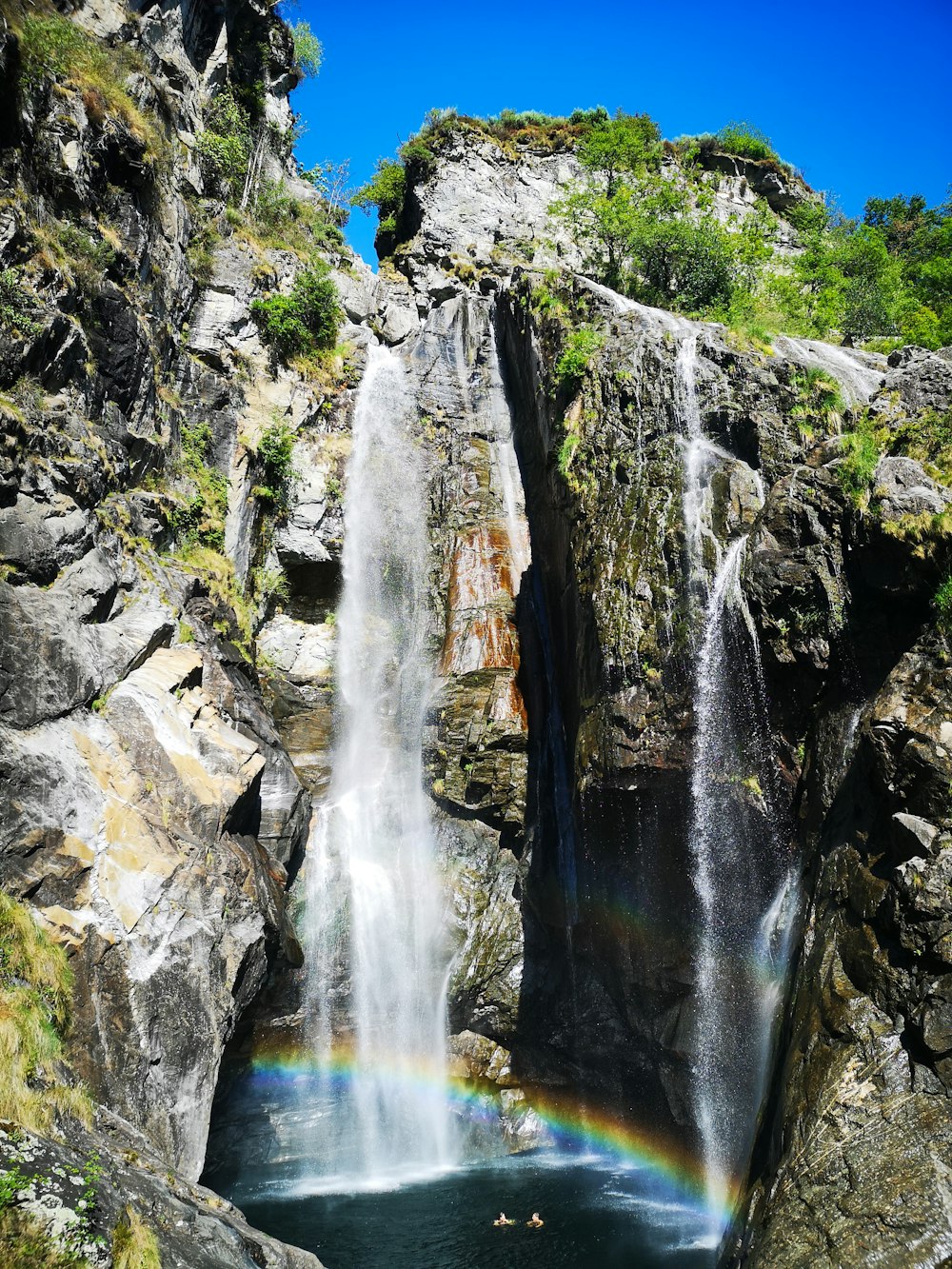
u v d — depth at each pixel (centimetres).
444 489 3400
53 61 2455
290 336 3350
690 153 4828
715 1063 1936
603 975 2388
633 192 3875
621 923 2217
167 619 2125
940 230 4275
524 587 3084
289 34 4434
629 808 2089
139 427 2481
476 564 3200
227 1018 1789
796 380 2225
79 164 2422
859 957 1376
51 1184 1123
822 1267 1145
